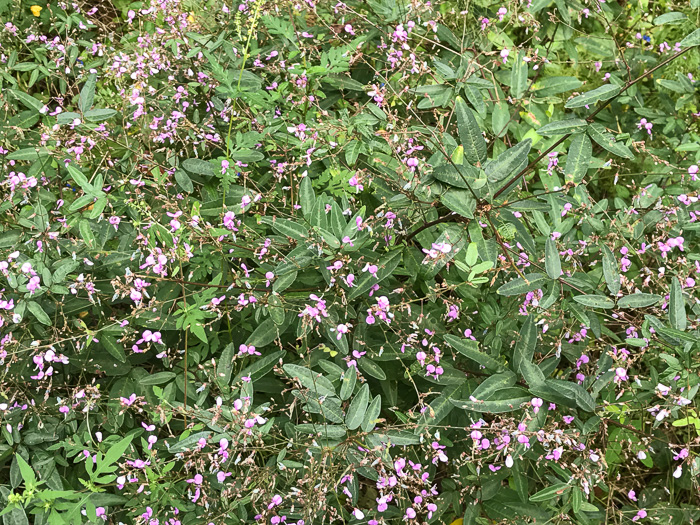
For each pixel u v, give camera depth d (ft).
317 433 1.45
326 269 1.55
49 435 1.63
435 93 1.77
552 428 1.47
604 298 1.47
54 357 1.54
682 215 1.80
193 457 1.53
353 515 1.48
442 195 1.42
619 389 1.70
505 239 1.51
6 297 1.60
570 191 1.72
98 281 1.72
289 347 1.78
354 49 1.90
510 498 1.73
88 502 1.44
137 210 1.69
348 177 1.71
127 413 1.68
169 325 1.63
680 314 1.47
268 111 1.86
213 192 1.79
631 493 1.70
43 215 1.61
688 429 1.79
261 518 1.48
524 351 1.49
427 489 1.67
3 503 1.53
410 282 1.76
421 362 1.56
